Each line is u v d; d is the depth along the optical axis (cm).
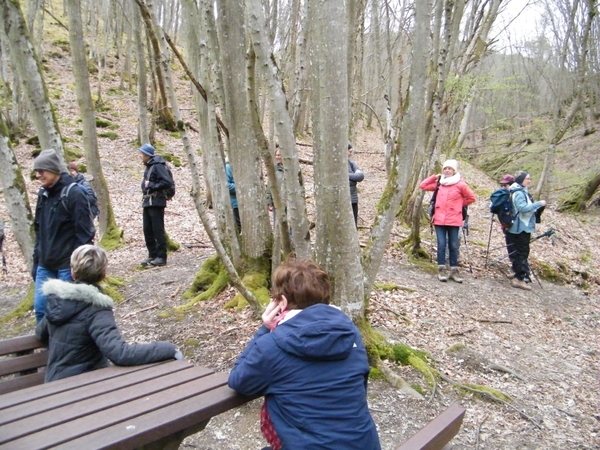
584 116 2167
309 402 185
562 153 1998
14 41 544
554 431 363
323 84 354
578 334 591
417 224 841
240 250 568
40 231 411
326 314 196
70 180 406
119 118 1827
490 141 2361
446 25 797
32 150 1404
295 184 391
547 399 412
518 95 2009
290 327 194
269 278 553
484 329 555
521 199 726
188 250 857
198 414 195
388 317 534
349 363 194
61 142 588
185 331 480
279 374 189
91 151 852
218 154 514
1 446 166
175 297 594
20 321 567
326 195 382
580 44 1767
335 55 344
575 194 1553
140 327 502
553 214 1414
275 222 478
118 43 2380
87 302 261
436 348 478
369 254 441
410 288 650
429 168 860
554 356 510
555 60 2183
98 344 251
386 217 434
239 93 525
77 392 213
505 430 356
